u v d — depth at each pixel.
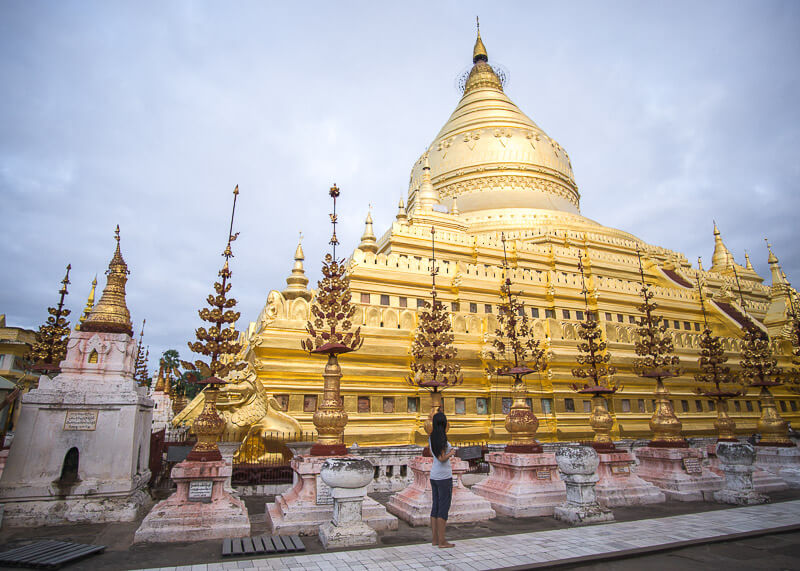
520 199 53.47
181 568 9.34
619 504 16.22
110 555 10.55
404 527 13.31
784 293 45.16
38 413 14.38
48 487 13.78
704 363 24.47
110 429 14.84
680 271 48.59
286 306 25.08
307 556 10.21
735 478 16.70
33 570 9.48
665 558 10.35
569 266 43.00
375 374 25.83
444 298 33.91
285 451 20.56
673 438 19.27
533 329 30.55
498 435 26.92
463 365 28.36
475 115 63.19
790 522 13.33
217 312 14.28
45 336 19.42
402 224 40.56
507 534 12.32
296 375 24.06
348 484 11.34
